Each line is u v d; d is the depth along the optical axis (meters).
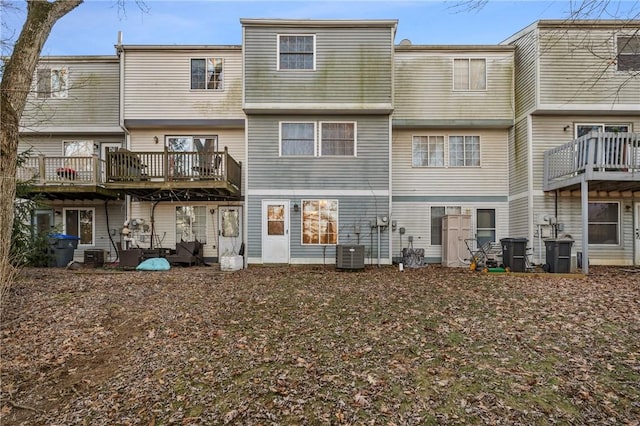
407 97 13.38
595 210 12.59
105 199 14.23
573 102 11.88
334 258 12.36
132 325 6.23
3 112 5.93
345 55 12.20
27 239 10.38
